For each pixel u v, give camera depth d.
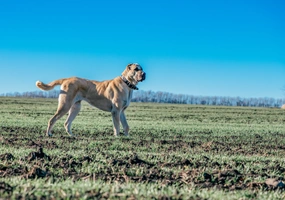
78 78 13.52
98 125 18.73
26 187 5.16
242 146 12.18
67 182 5.69
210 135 15.48
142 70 13.45
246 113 38.09
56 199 4.64
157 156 8.91
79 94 13.38
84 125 18.41
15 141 11.34
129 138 12.87
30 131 14.65
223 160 8.82
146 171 7.05
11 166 7.04
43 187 5.24
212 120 26.81
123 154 9.09
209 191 5.61
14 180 5.70
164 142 12.15
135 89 13.76
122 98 13.44
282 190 6.12
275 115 36.44
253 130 18.89
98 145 10.91
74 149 10.00
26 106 37.50
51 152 9.00
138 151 10.10
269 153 10.79
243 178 6.79
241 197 5.38
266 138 15.38
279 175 7.37
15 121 19.53
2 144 10.60
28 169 6.79
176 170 7.26
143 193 5.09
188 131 16.88
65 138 12.48
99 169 7.03
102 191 5.13
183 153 9.95
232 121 26.52
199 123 23.12
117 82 13.52
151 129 17.31
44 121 20.39
